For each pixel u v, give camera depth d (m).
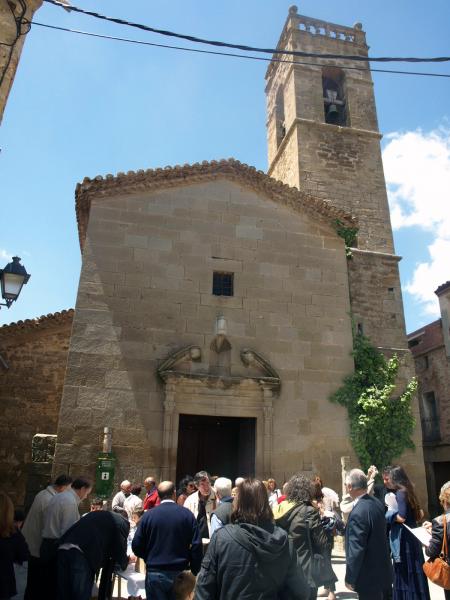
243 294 14.13
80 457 11.55
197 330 13.41
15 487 15.27
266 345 13.86
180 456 14.14
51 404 16.12
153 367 12.74
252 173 15.22
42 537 5.83
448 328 22.86
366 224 20.06
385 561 4.73
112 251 13.42
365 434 13.69
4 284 8.59
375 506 4.92
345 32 24.41
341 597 7.73
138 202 14.09
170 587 4.87
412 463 14.01
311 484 5.21
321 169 20.67
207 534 6.84
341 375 14.16
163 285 13.52
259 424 13.01
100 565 5.12
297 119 21.28
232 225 14.70
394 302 16.80
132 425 12.11
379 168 21.36
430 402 24.34
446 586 4.64
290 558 3.39
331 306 14.80
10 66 7.80
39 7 8.14
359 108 22.62
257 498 3.48
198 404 12.73
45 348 16.58
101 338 12.59
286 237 15.09
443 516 4.84
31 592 5.85
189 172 14.66
